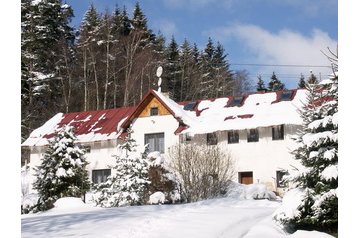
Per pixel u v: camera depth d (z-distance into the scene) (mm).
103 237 9930
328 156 11266
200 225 11547
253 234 11008
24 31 43438
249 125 25141
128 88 45094
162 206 15938
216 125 26266
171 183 20406
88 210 17141
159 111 28094
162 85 48562
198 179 20391
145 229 10938
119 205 19344
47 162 21812
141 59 46781
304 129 12609
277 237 10742
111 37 47938
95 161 28984
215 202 18188
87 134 29578
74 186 21438
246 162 25703
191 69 56000
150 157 21188
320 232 10852
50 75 43031
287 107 26219
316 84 12867
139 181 19750
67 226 11328
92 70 45656
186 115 28297
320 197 11320
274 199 21672
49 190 21266
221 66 61562
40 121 41469
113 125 29703
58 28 46531
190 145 22719
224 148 25984
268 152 25266
